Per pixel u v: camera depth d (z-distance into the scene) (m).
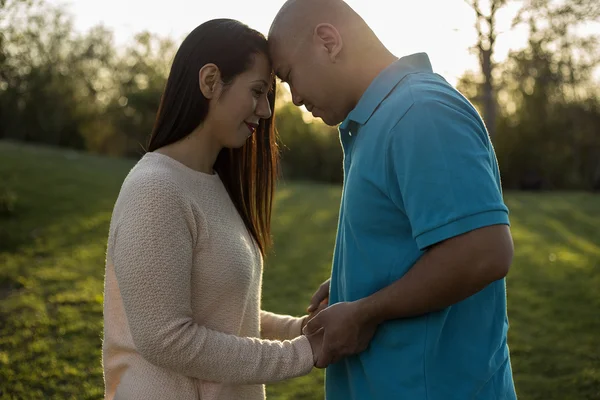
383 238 1.56
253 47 1.65
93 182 13.56
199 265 1.61
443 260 1.39
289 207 12.41
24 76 25.17
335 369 1.77
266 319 2.08
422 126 1.42
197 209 1.60
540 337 5.07
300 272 7.20
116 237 1.53
